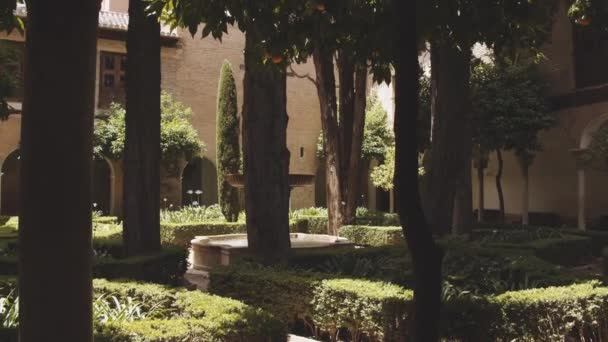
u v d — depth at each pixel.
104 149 18.67
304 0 3.66
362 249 7.85
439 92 9.88
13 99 18.56
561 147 17.39
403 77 2.18
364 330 4.94
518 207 19.42
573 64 16.72
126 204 7.75
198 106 22.03
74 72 1.72
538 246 10.41
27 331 1.71
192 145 19.16
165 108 19.66
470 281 6.14
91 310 1.80
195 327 3.60
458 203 12.01
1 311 4.24
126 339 3.36
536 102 16.42
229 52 22.61
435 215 9.75
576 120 16.55
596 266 11.76
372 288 5.08
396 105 2.21
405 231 2.21
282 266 6.61
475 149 16.97
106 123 19.03
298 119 23.78
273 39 3.77
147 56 7.81
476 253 7.51
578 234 13.57
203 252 10.56
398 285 5.54
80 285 1.75
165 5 4.13
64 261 1.71
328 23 3.73
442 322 4.47
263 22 3.72
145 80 7.80
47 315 1.70
